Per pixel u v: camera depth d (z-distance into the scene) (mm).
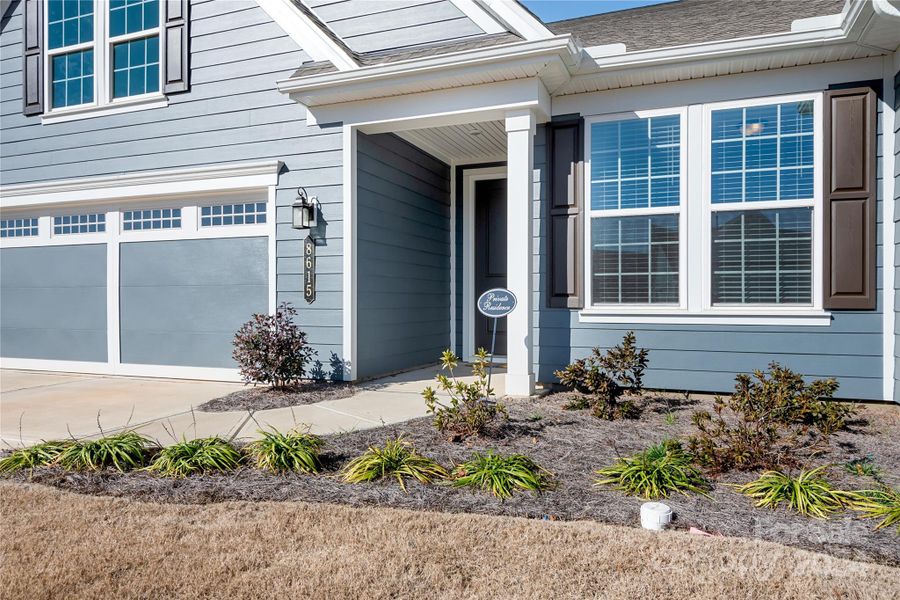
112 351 8250
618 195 6375
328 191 7102
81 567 2549
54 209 8680
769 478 3398
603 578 2436
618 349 5320
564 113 6555
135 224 8203
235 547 2748
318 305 7148
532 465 3766
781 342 5816
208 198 7785
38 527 2980
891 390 5480
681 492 3346
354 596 2318
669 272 6199
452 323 9570
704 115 6066
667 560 2574
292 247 7277
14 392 6910
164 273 7977
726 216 6020
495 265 9352
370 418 5324
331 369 7105
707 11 7645
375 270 7516
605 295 6418
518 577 2451
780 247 5852
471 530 2900
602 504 3230
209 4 7715
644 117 6273
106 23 8344
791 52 5480
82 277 8477
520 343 6168
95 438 4676
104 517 3113
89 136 8398
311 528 2951
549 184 6590
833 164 5633
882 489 3328
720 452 3795
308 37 7211
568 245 6492
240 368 7398
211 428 5027
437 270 9180
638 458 3670
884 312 5516
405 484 3551
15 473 3844
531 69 5879
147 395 6680
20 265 8898
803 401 4156
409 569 2531
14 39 8953
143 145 8070
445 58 5996
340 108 7027
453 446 4324
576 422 5016
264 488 3514
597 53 5977
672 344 6145
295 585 2393
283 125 7340
